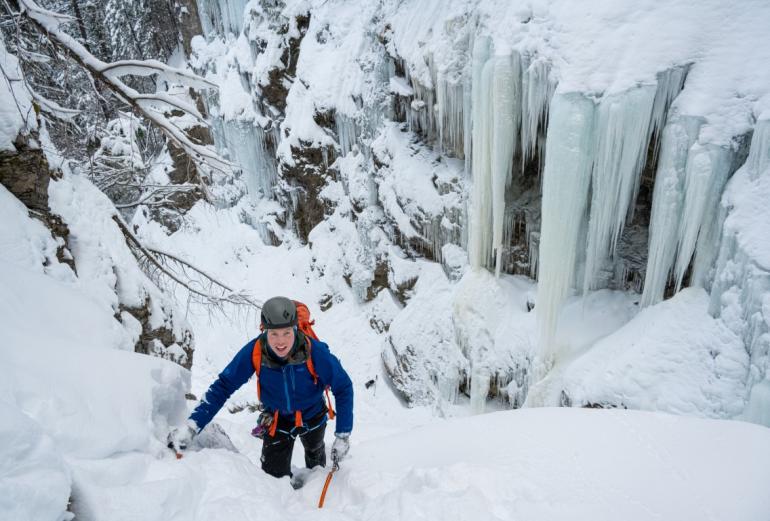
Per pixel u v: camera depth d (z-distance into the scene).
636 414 2.49
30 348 2.04
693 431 2.28
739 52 5.24
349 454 3.00
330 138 13.38
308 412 2.58
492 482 2.06
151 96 4.60
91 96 5.08
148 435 2.12
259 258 16.20
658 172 5.69
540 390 6.46
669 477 2.01
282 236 16.02
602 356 5.91
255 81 15.79
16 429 1.42
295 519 1.96
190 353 5.80
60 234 4.27
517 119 6.90
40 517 1.38
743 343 4.86
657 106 5.65
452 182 8.76
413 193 9.48
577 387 5.90
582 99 5.75
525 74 6.46
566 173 6.00
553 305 6.55
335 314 12.53
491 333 7.62
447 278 9.19
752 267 4.73
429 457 2.65
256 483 2.19
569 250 6.31
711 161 5.18
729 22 5.35
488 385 7.64
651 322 5.69
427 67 8.51
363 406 9.76
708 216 5.36
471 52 7.64
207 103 19.86
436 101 8.78
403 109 10.28
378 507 2.05
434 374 8.62
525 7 6.45
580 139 5.82
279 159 14.96
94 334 3.02
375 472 2.46
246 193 18.11
